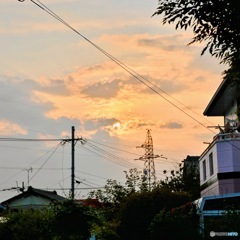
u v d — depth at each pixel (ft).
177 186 225.35
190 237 88.12
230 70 44.19
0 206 152.15
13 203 235.40
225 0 37.32
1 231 107.34
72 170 183.32
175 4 39.11
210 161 144.15
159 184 207.00
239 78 43.93
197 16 38.40
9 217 109.70
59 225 106.93
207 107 155.12
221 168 131.03
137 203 139.74
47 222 107.65
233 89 129.08
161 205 138.10
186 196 139.44
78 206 108.99
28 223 106.73
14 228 106.32
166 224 91.04
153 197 139.95
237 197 89.61
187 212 92.99
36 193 234.58
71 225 107.24
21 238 105.29
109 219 165.99
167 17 39.50
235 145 130.52
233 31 38.65
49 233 107.24
